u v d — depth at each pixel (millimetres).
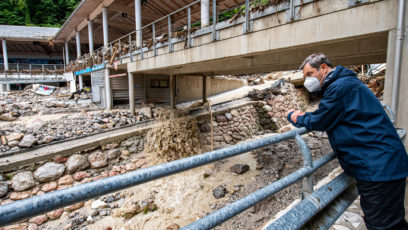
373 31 3541
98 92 12688
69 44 27781
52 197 663
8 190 6527
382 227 1481
